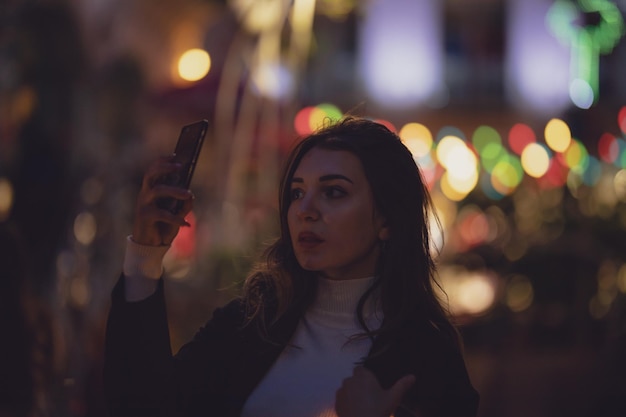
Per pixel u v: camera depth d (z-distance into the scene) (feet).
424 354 8.14
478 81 90.27
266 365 8.29
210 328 8.64
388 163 8.46
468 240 32.91
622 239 28.43
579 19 36.42
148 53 54.80
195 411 8.37
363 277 8.47
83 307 21.29
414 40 89.56
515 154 69.31
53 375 11.68
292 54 33.06
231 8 36.42
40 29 31.68
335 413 7.97
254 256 9.62
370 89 88.07
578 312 27.27
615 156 34.40
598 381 23.11
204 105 40.50
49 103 30.66
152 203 7.98
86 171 28.99
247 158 33.37
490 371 25.13
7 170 28.94
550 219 29.32
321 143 8.50
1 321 10.84
